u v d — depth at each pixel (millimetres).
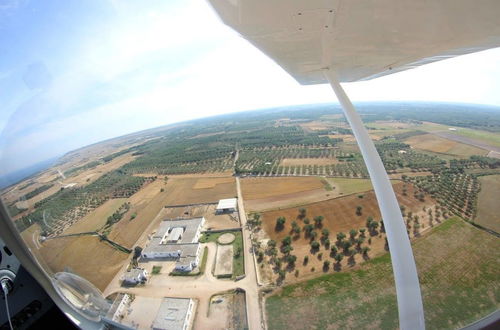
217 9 1700
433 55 2613
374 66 2982
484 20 1750
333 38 2176
